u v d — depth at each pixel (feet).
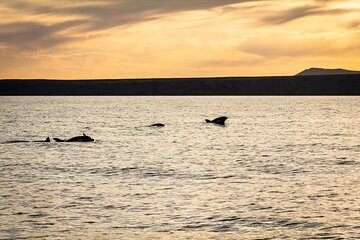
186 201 145.59
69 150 254.47
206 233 118.32
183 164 213.05
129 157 233.14
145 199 147.95
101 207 138.92
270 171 195.42
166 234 117.60
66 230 119.75
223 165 210.38
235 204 142.61
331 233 118.62
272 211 135.85
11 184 168.45
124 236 116.16
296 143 295.07
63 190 159.33
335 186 166.61
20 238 114.32
